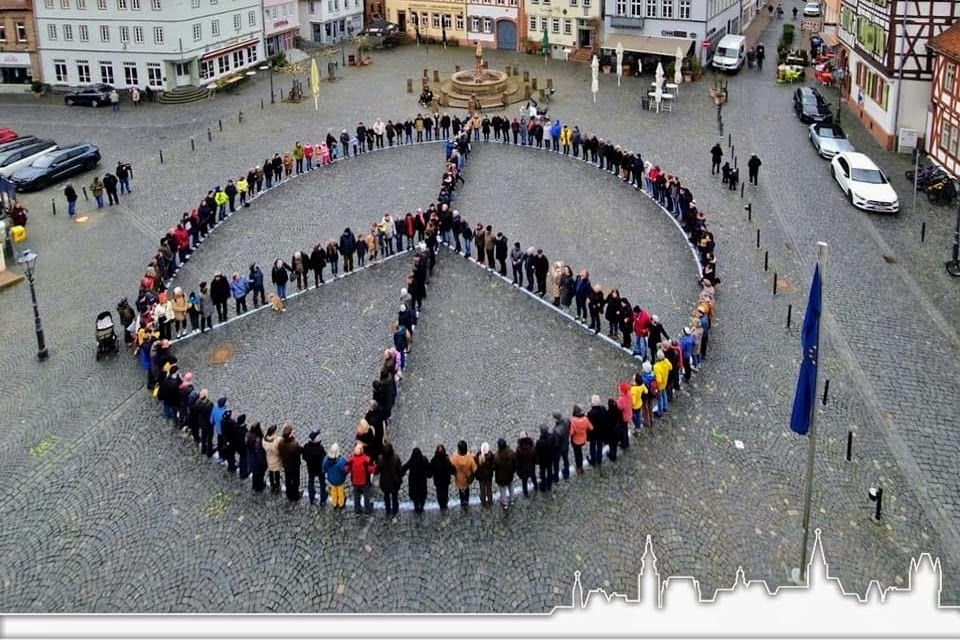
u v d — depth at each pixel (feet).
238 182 132.57
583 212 128.06
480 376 84.53
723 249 112.88
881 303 97.76
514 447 73.61
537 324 94.89
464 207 130.62
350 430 76.64
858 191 125.90
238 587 58.85
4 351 91.25
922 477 68.59
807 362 56.59
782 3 351.67
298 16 259.39
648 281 104.42
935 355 86.58
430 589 58.59
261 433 66.95
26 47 216.13
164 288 101.55
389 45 268.21
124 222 128.47
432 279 106.63
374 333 93.56
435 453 66.69
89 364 88.43
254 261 113.29
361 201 134.62
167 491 68.59
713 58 225.35
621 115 183.01
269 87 216.33
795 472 69.46
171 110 195.93
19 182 141.90
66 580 59.57
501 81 200.23
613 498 66.80
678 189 123.34
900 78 148.77
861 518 64.23
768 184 137.80
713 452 72.02
